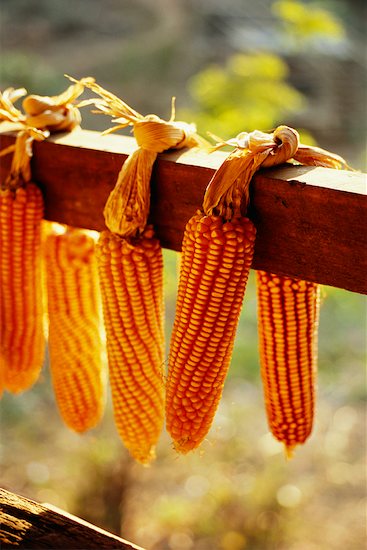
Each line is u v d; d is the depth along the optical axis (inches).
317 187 31.1
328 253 31.5
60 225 42.1
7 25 248.5
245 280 32.2
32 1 258.5
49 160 37.7
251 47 224.2
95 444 88.4
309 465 102.3
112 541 30.5
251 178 32.2
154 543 86.1
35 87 187.2
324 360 126.6
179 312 32.6
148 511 91.0
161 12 260.5
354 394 119.0
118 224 34.4
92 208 37.2
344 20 263.6
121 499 86.1
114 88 227.9
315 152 33.1
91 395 40.2
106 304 35.0
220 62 232.2
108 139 37.8
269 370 34.8
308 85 220.8
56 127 38.7
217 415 103.1
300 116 206.7
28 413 109.3
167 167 34.2
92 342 39.8
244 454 98.8
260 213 32.4
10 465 98.3
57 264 38.7
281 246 32.4
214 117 98.9
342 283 31.5
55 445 102.3
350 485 97.5
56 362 39.8
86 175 36.9
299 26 108.5
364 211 30.5
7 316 38.8
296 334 34.0
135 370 35.1
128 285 34.4
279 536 86.1
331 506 93.8
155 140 34.2
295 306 33.7
